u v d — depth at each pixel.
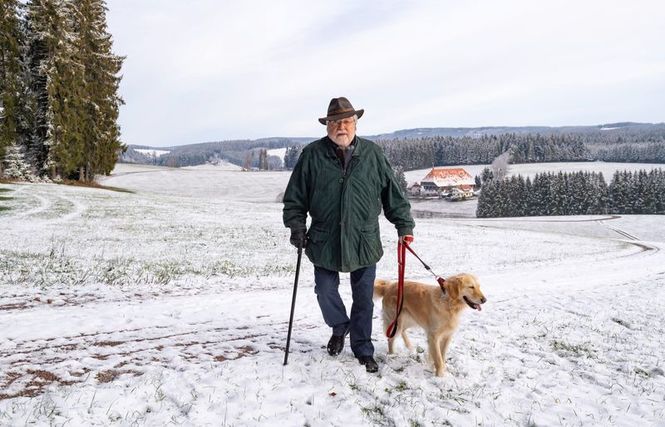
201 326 6.27
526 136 161.12
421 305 4.82
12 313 6.56
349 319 4.73
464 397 4.12
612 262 18.94
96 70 45.47
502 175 120.94
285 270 13.46
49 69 39.47
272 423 3.41
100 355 4.81
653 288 11.83
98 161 47.00
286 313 7.45
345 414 3.63
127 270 11.37
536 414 3.86
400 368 4.77
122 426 3.26
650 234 52.03
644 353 5.73
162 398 3.72
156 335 5.70
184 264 13.21
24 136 40.88
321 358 4.77
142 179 87.00
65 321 6.16
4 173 39.62
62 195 33.09
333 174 4.36
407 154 158.50
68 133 41.38
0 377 4.07
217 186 88.12
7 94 37.75
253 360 4.69
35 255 12.30
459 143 164.25
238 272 12.41
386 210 4.83
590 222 59.28
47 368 4.34
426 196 115.31
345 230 4.36
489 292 10.65
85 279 9.70
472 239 27.78
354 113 4.25
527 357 5.40
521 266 16.94
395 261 17.36
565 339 6.27
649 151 150.50
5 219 21.00
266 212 35.75
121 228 21.30
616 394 4.36
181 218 27.48
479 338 6.11
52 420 3.25
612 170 133.25
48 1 39.56
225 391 3.88
